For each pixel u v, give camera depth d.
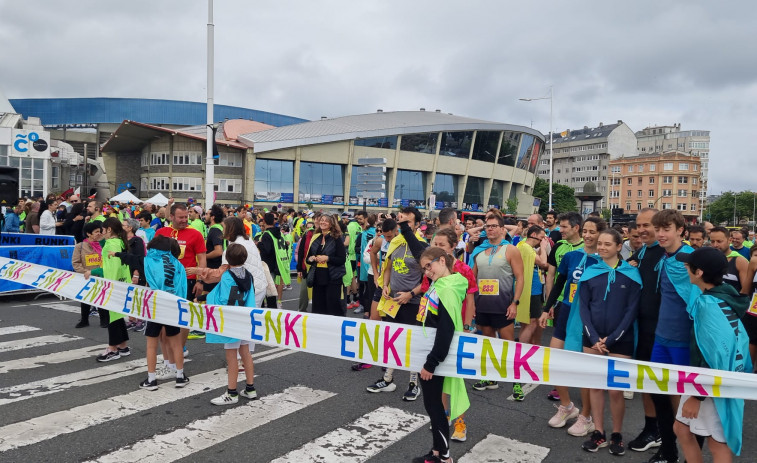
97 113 97.00
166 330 5.57
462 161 72.06
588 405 4.68
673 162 107.25
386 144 65.50
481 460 4.13
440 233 4.56
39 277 7.47
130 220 8.61
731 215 107.56
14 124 39.94
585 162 125.62
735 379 3.12
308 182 62.06
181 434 4.46
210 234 8.05
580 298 4.45
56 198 14.04
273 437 4.45
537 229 6.67
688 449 3.42
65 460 3.92
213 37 18.56
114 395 5.38
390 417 4.98
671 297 3.86
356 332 4.49
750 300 6.32
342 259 7.12
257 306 5.95
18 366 6.30
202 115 100.69
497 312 5.53
